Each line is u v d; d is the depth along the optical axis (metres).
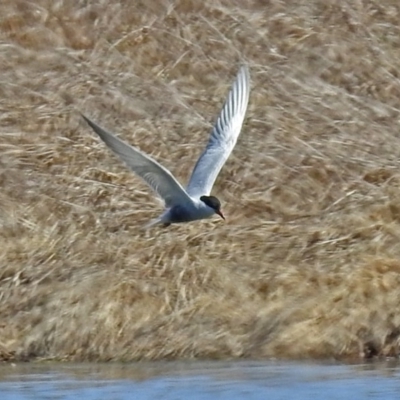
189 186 11.77
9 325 15.36
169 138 19.09
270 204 17.84
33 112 19.34
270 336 15.26
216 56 21.12
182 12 21.95
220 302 15.63
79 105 19.61
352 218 17.19
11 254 16.28
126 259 16.28
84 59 20.84
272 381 14.08
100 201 17.59
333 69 21.09
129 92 20.08
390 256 16.36
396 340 15.26
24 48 20.97
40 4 21.91
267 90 20.30
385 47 21.72
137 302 15.52
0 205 17.27
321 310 15.48
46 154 18.42
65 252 16.39
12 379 14.28
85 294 15.53
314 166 18.50
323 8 22.34
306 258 16.52
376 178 18.39
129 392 13.68
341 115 19.94
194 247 16.64
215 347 15.16
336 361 15.02
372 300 15.56
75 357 15.09
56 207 17.36
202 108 20.00
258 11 22.19
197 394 13.62
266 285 15.92
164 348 15.12
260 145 18.92
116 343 15.14
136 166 11.13
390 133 19.69
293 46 21.47
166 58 21.00
